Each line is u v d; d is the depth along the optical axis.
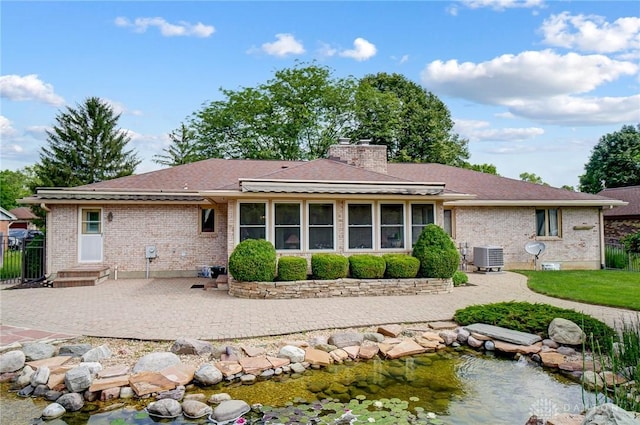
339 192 12.18
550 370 6.54
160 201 15.59
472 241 17.95
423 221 13.44
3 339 7.31
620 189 29.61
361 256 12.33
